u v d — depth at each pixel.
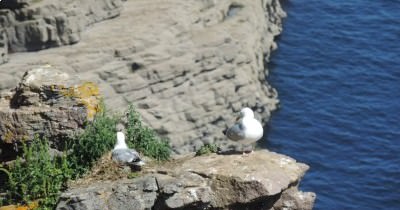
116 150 19.03
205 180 18.17
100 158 19.39
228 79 46.06
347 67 56.88
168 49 42.78
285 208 18.62
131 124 21.25
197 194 17.88
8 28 39.03
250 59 48.19
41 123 19.58
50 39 39.75
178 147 43.34
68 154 19.58
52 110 19.62
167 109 42.81
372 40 59.84
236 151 19.58
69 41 40.31
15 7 38.97
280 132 49.81
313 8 62.69
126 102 41.22
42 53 39.75
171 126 42.97
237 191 18.00
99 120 20.09
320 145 49.44
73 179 19.06
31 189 18.80
